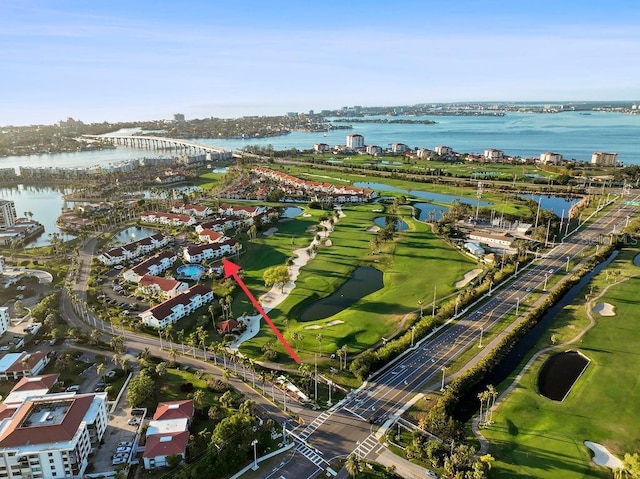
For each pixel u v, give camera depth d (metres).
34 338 189.25
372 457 124.56
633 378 157.50
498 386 155.75
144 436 132.25
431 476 117.56
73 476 118.62
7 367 161.62
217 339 186.75
